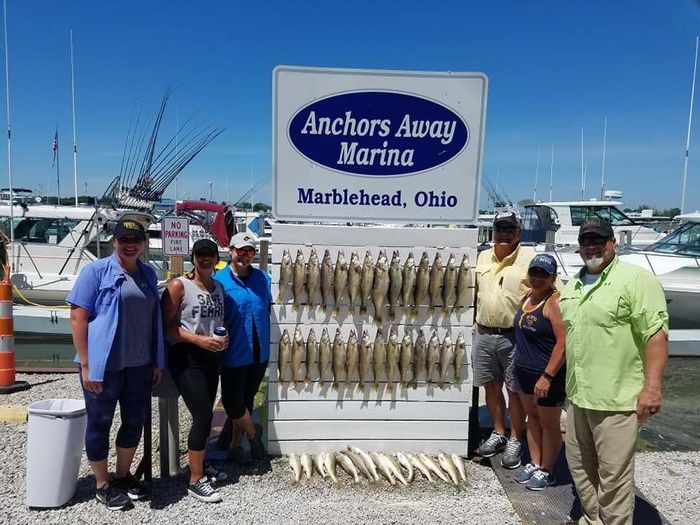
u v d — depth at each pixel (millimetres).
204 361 3938
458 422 4715
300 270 4484
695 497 4094
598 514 3479
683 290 10773
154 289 3811
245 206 24125
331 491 4094
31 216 11789
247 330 4281
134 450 3828
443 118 4590
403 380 4645
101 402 3625
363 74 4539
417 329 4621
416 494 4086
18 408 5695
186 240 8891
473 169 4637
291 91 4523
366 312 4590
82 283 3555
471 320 4629
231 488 4094
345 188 4633
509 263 4621
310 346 4551
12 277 11398
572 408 3486
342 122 4570
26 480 3932
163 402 4246
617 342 3215
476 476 4438
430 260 4609
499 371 4699
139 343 3691
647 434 6184
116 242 3627
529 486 4109
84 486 4070
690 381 8750
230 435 4789
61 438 3705
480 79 4566
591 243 3307
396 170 4629
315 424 4652
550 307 3973
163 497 3932
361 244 4582
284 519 3678
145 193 13297
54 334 10438
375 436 4688
